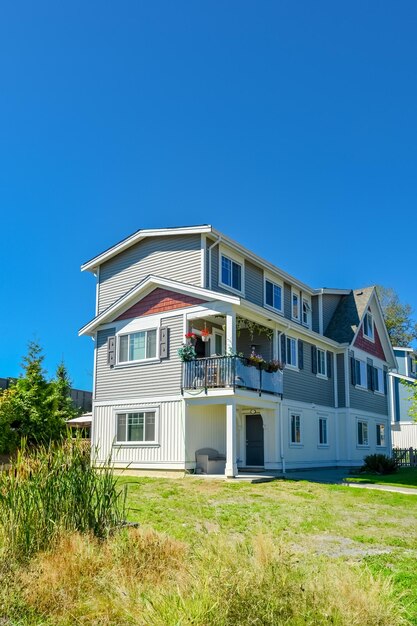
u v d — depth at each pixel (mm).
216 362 18531
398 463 26750
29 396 22500
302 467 22719
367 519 10812
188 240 20891
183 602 4316
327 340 25797
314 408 24422
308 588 4445
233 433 17797
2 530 6238
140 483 16000
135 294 21234
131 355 21266
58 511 6727
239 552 4969
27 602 5035
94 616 4770
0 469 7312
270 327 21625
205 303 19344
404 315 58250
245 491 14500
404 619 4484
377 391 31000
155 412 19891
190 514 10812
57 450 7512
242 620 4180
